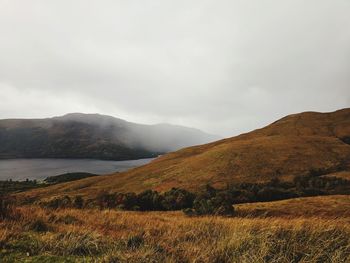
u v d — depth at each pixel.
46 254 7.71
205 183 121.50
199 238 9.77
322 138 170.38
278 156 141.50
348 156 142.50
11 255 7.44
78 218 13.63
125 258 7.20
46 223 11.28
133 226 12.36
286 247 8.09
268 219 12.29
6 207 11.83
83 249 8.21
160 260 7.30
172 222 13.59
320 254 7.52
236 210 38.84
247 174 125.62
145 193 58.28
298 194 87.00
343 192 92.38
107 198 51.06
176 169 148.88
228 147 157.25
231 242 8.09
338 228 9.48
